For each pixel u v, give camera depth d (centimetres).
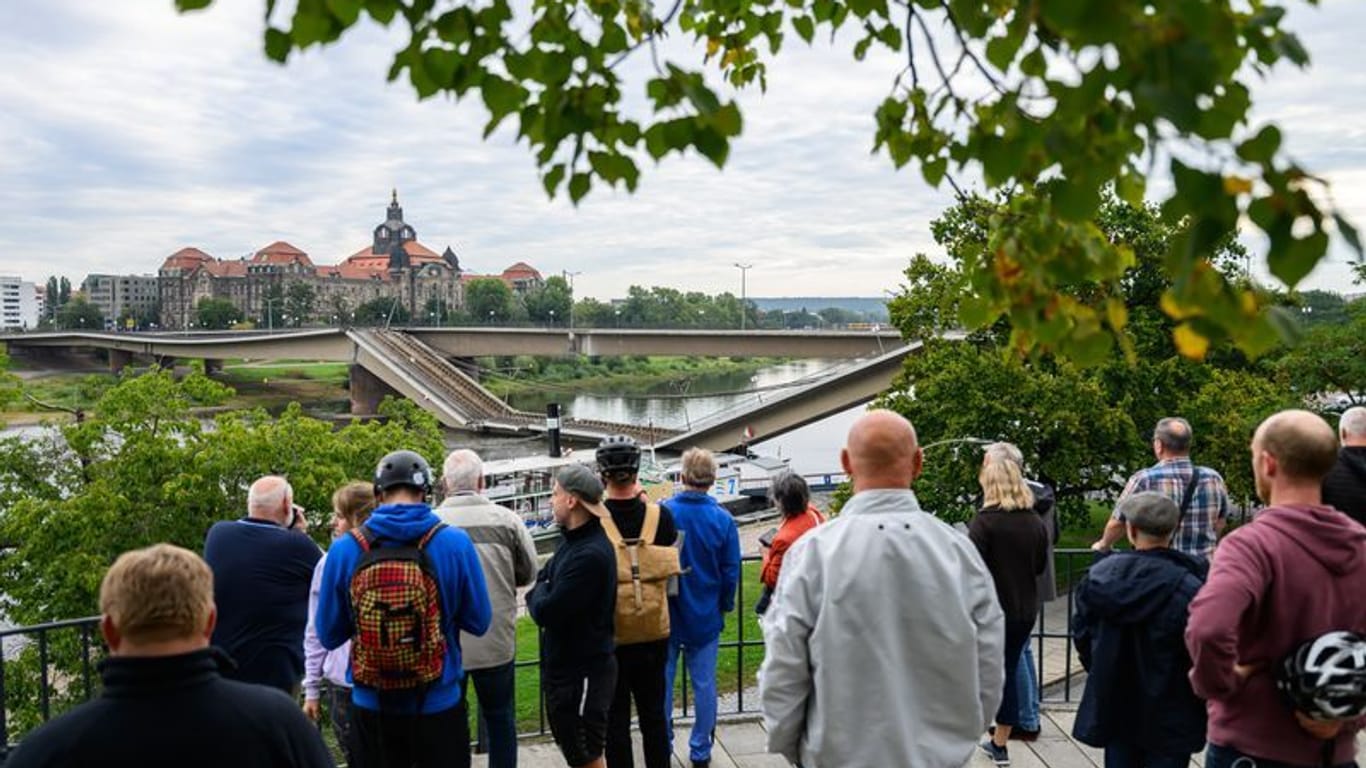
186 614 270
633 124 259
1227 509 643
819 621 350
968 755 356
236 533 553
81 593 2848
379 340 8994
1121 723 452
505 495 4953
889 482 367
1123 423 2842
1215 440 2862
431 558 466
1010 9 260
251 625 539
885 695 346
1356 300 2973
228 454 3175
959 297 319
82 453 3209
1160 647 437
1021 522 589
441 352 9331
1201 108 182
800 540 370
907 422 373
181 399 3406
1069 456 2833
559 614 514
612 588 527
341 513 565
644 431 7000
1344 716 338
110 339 12225
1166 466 639
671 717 627
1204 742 441
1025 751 623
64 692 2589
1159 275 2961
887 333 7012
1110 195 2888
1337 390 3088
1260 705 357
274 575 547
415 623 451
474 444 7644
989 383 2902
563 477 527
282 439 3275
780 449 8312
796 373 16375
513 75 260
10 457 3281
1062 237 264
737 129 244
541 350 8819
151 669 267
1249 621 354
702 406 11588
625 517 561
